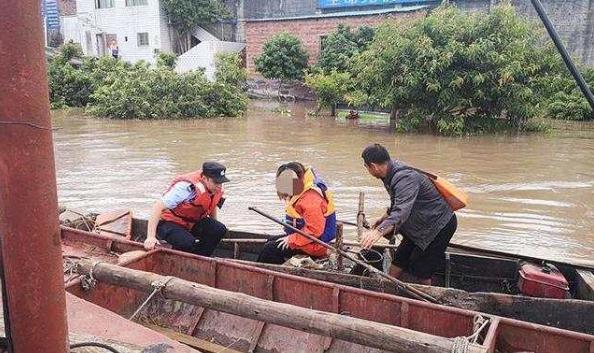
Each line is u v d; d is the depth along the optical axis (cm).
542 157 1171
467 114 1567
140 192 855
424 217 399
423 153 1221
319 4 2520
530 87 1531
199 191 462
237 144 1327
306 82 2131
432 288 374
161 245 467
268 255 465
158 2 2812
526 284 409
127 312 382
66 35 3077
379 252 482
